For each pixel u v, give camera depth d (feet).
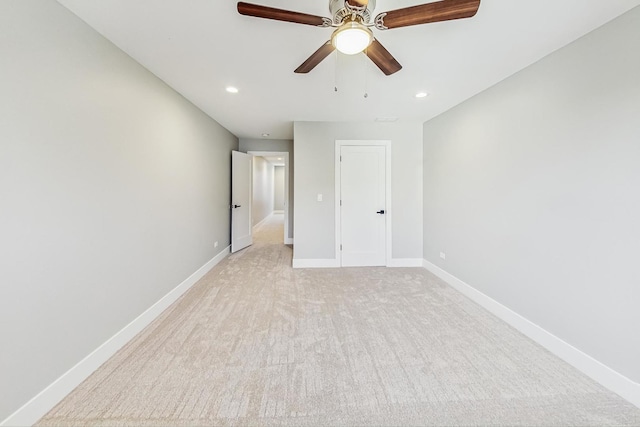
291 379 5.18
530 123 6.74
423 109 10.46
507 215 7.50
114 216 6.07
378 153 12.64
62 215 4.78
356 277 11.28
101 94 5.65
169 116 8.38
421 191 12.72
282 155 18.10
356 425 4.18
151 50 6.24
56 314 4.66
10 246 3.96
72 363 4.94
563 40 5.68
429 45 5.95
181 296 9.20
